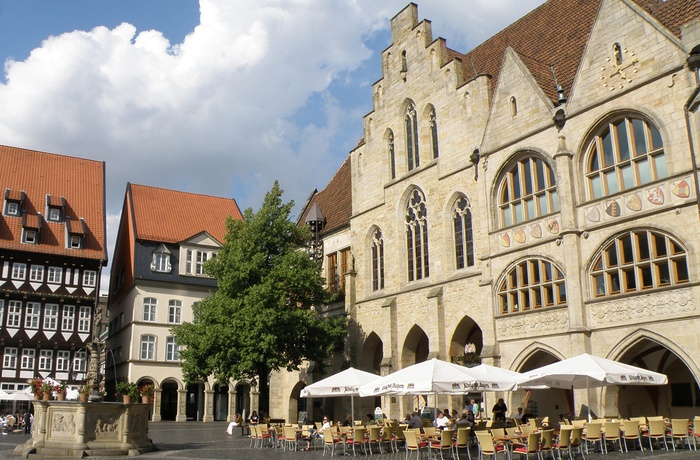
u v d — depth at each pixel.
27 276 64.75
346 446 32.72
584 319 30.80
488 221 36.78
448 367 27.56
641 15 30.27
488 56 46.66
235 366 41.41
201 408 70.31
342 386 32.88
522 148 35.03
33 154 73.25
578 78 32.81
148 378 67.88
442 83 42.38
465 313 38.12
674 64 28.56
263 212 45.06
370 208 47.91
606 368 25.06
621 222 29.84
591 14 38.19
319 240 54.53
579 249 31.48
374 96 49.06
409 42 46.09
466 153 39.75
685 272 27.53
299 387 54.31
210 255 73.75
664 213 28.30
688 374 32.50
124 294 73.25
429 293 40.34
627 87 30.36
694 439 25.92
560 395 37.56
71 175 73.25
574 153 32.38
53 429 29.41
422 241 42.91
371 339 46.34
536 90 34.84
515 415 35.16
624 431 25.39
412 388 27.05
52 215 68.19
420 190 43.53
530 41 42.88
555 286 32.50
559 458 23.77
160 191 78.94
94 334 66.25
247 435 44.25
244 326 41.75
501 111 37.00
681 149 27.98
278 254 45.09
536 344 33.00
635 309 28.89
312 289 44.53
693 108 27.56
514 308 34.75
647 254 28.97
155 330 69.12
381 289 46.31
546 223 33.28
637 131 30.20
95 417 28.95
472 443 30.08
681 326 27.11
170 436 43.50
